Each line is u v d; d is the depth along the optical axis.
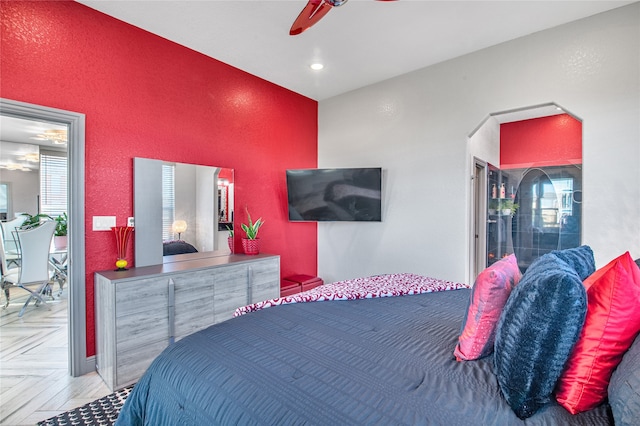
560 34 2.78
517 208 5.02
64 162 6.71
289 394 1.03
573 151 4.63
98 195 2.59
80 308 2.48
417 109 3.68
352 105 4.29
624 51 2.51
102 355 2.42
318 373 1.14
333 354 1.28
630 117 2.49
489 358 1.25
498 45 3.10
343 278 4.41
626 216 2.50
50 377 2.44
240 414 1.01
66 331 3.32
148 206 2.87
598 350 0.94
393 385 1.07
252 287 3.19
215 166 3.43
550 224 4.76
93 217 2.56
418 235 3.68
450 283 2.42
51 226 4.01
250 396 1.04
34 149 6.26
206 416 1.08
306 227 4.55
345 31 2.86
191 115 3.21
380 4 2.48
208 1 2.46
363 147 4.17
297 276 4.31
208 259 3.22
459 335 1.46
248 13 2.60
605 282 0.98
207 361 1.26
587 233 2.65
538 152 4.91
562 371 0.97
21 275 3.84
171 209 3.04
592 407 0.94
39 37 2.30
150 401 1.32
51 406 2.09
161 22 2.74
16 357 2.76
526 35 2.94
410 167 3.74
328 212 4.05
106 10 2.57
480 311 1.24
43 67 2.32
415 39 3.01
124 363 2.29
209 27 2.81
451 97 3.41
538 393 0.94
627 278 0.97
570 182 4.63
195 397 1.14
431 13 2.60
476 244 4.47
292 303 1.97
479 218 4.46
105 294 2.35
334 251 4.52
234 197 3.63
